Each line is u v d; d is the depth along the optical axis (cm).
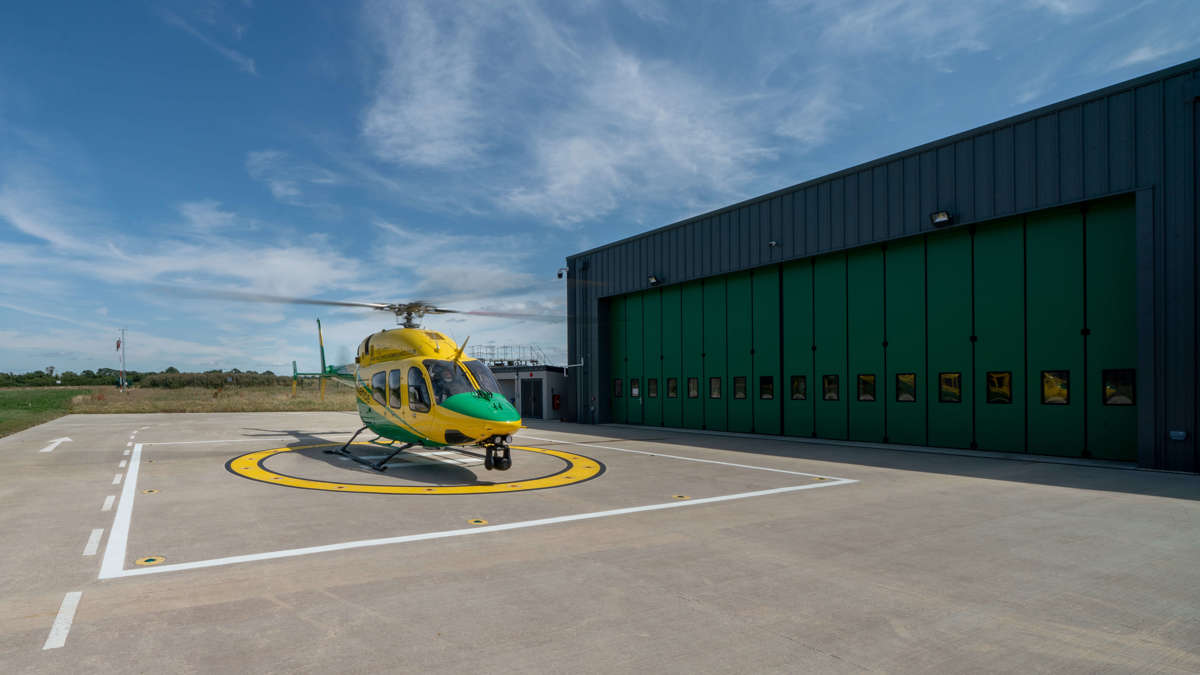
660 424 2258
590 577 505
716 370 2044
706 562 548
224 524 698
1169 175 1098
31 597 460
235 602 450
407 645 376
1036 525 689
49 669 344
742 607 438
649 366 2312
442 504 816
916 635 391
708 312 2077
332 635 391
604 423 2461
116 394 5825
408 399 1098
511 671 342
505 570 525
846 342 1681
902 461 1251
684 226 2120
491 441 1012
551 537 639
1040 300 1313
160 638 386
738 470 1134
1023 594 466
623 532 661
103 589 478
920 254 1523
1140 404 1127
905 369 1550
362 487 948
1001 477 1037
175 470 1126
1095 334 1234
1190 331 1070
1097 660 358
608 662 353
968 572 519
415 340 1157
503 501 838
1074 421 1262
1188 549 591
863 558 560
